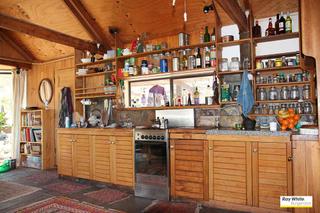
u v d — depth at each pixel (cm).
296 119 296
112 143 389
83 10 430
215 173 312
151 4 391
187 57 396
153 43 446
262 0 335
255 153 289
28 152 564
